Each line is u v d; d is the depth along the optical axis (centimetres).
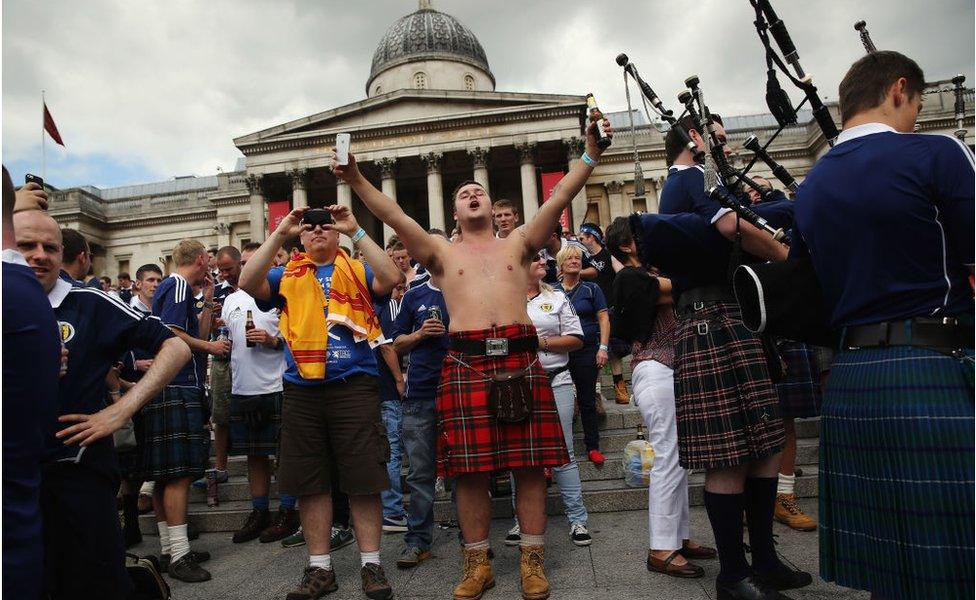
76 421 252
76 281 411
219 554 496
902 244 203
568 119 3719
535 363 350
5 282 169
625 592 346
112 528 262
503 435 339
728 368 315
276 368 548
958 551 184
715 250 320
